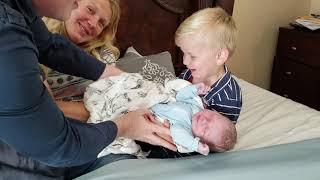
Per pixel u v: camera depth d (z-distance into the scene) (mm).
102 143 1009
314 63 2789
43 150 849
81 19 1609
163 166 1220
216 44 1405
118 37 2088
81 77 1482
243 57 3012
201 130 1262
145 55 2189
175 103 1349
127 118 1178
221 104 1404
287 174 1198
